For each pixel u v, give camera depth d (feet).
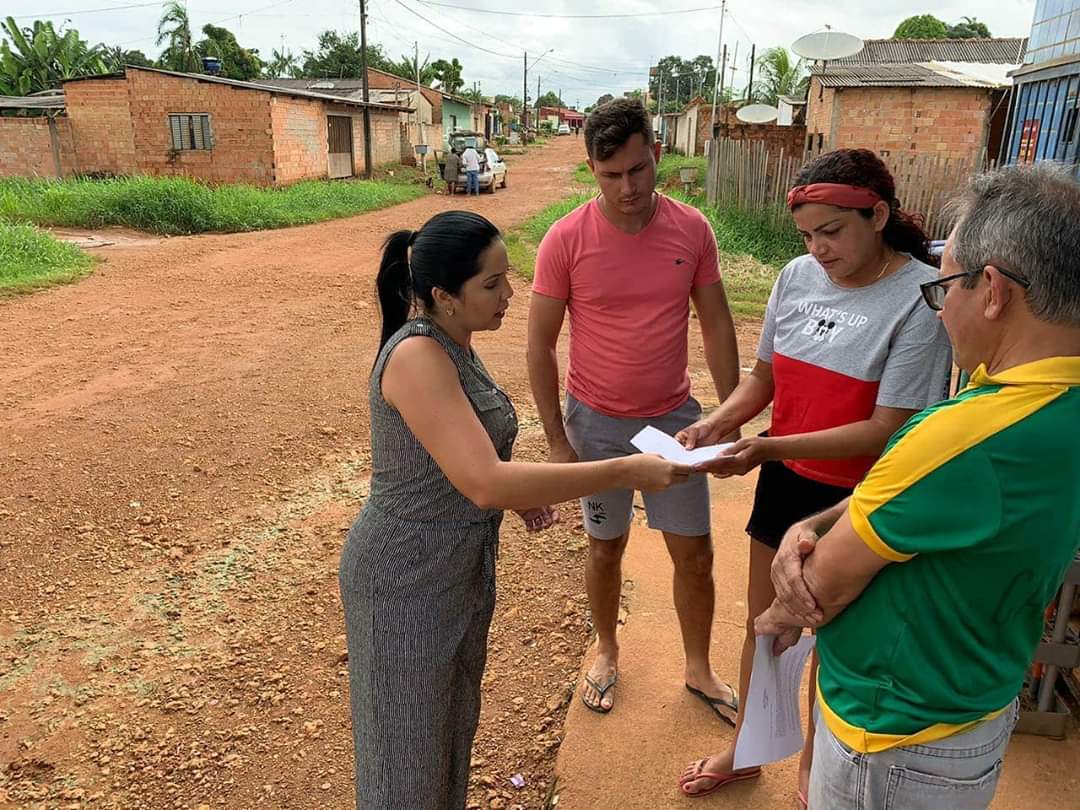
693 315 31.53
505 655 11.67
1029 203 4.09
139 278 37.81
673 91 263.90
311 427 20.08
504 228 55.77
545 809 8.82
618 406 9.34
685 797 8.70
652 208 8.82
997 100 50.42
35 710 10.75
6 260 37.52
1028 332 4.17
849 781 4.97
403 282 6.75
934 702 4.58
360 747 7.16
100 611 12.85
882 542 4.46
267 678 11.36
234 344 26.86
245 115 74.90
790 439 6.88
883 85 50.85
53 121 78.74
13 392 22.06
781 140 62.08
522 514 8.21
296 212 61.36
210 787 9.53
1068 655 8.68
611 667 10.38
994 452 4.12
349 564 6.89
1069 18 20.79
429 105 133.08
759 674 6.35
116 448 18.56
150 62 157.79
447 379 6.31
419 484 6.59
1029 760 8.76
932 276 6.71
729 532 14.29
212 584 13.61
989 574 4.29
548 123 296.92
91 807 9.25
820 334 7.23
